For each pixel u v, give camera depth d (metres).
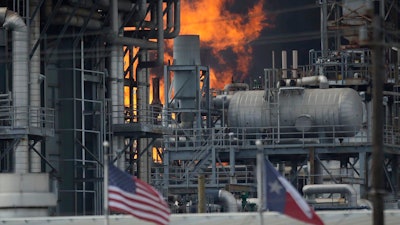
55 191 184.12
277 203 134.88
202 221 150.12
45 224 154.50
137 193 139.88
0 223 154.50
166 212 140.88
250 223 149.38
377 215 129.75
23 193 171.25
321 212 149.12
